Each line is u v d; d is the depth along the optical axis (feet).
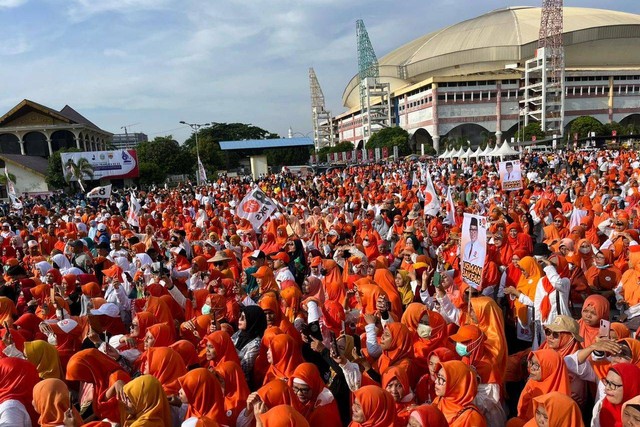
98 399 16.07
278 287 26.13
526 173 92.27
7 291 27.66
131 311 26.00
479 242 22.66
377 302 20.65
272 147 305.94
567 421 12.41
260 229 46.91
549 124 325.21
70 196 125.80
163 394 14.43
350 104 525.75
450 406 14.12
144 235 45.96
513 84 329.93
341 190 76.69
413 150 331.57
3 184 159.53
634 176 62.49
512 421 14.96
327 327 20.90
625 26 358.84
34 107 215.10
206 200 81.56
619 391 12.90
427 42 433.89
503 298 26.48
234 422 15.65
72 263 34.68
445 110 327.26
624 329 17.57
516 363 19.85
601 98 332.39
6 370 15.33
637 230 32.68
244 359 18.79
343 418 16.24
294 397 14.73
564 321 16.60
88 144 240.73
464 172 110.52
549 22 326.03
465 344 16.25
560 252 27.71
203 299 24.47
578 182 63.21
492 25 401.29
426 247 33.01
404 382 15.29
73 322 20.92
